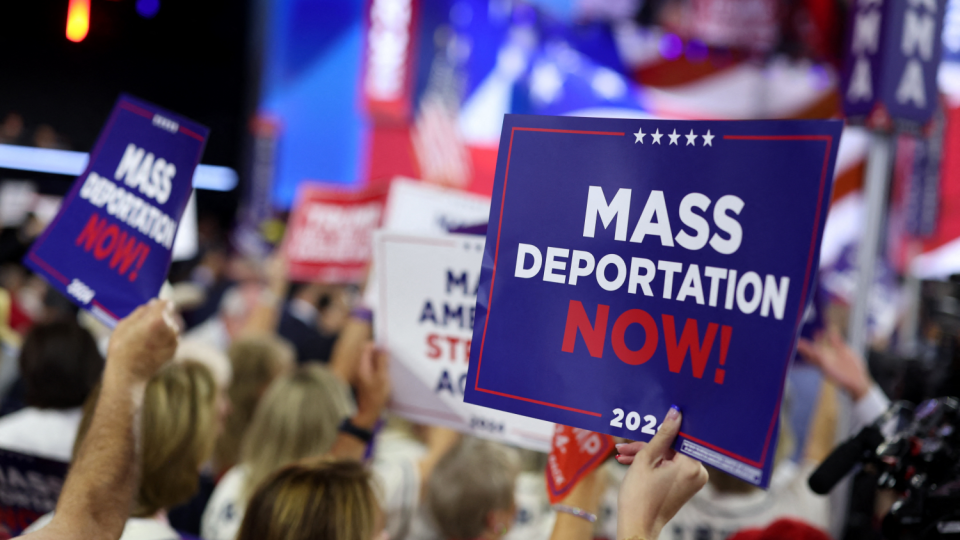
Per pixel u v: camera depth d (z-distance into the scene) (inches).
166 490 71.5
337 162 525.7
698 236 49.0
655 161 50.7
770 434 44.6
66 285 68.9
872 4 101.8
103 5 565.3
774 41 450.0
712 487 90.9
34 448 96.3
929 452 57.6
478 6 484.4
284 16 530.3
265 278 231.0
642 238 50.8
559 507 65.1
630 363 50.6
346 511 60.2
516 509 96.2
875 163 102.5
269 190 462.0
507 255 54.5
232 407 116.6
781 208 46.2
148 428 70.4
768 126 47.0
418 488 96.2
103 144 71.6
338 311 212.7
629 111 518.9
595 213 52.2
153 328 53.9
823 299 105.3
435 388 79.7
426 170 489.4
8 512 81.0
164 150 67.6
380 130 503.5
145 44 598.9
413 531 95.5
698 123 49.5
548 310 53.1
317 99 528.1
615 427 50.7
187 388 73.5
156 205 67.1
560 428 66.3
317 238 170.4
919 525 56.9
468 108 496.1
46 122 610.5
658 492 46.8
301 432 92.9
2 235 187.3
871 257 103.3
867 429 64.0
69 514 50.1
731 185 48.0
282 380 97.4
